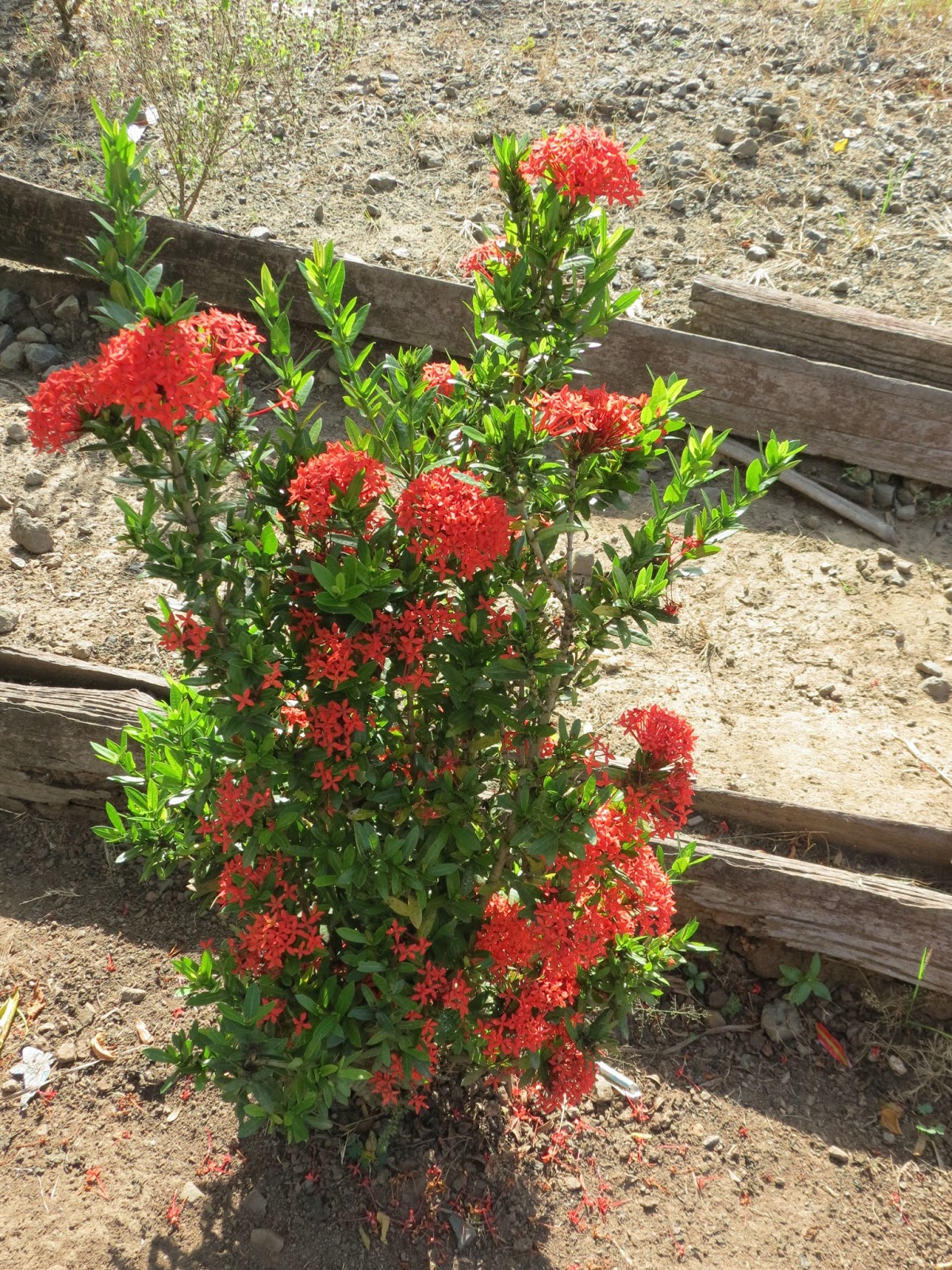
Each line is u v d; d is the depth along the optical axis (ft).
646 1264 8.37
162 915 10.43
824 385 14.07
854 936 9.72
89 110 19.43
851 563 13.57
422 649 6.72
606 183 6.04
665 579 6.51
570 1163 8.98
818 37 20.99
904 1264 8.48
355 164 18.71
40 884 10.68
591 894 7.71
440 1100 9.22
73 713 10.63
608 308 6.71
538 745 7.25
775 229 17.15
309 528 6.31
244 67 19.67
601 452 6.63
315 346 15.40
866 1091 9.58
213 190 18.11
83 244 15.34
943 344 13.98
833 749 11.37
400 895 7.43
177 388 5.12
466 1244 8.39
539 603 6.63
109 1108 9.04
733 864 9.86
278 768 6.76
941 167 18.16
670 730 6.99
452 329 14.78
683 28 21.40
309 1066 7.26
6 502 13.39
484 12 22.25
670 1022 9.94
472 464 6.48
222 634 6.48
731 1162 9.05
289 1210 8.47
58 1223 8.28
